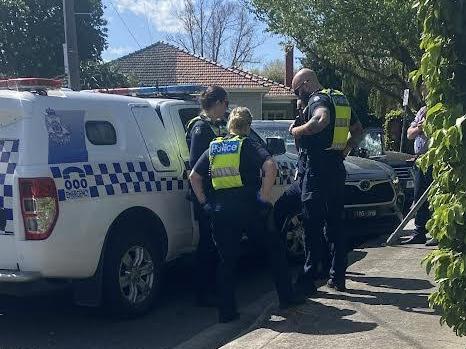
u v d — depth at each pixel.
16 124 5.22
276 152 6.94
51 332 5.61
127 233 5.80
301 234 7.60
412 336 4.72
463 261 3.33
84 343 5.31
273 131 9.60
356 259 7.28
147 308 6.03
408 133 8.07
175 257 6.56
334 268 6.05
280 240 5.66
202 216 6.04
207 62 33.97
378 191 8.70
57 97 5.49
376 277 6.45
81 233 5.33
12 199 5.12
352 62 23.92
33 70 21.44
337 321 5.14
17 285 5.12
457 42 3.23
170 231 6.29
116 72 24.56
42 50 21.27
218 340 5.25
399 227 8.06
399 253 7.47
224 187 5.50
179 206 6.42
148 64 34.00
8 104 5.21
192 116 6.90
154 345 5.26
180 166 6.47
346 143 5.93
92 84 22.91
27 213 5.08
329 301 5.71
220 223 5.49
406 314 5.26
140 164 6.02
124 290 5.79
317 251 5.92
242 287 7.09
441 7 3.16
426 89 3.48
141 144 6.12
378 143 13.98
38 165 5.14
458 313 3.54
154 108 6.55
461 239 3.36
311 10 21.02
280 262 5.59
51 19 21.31
